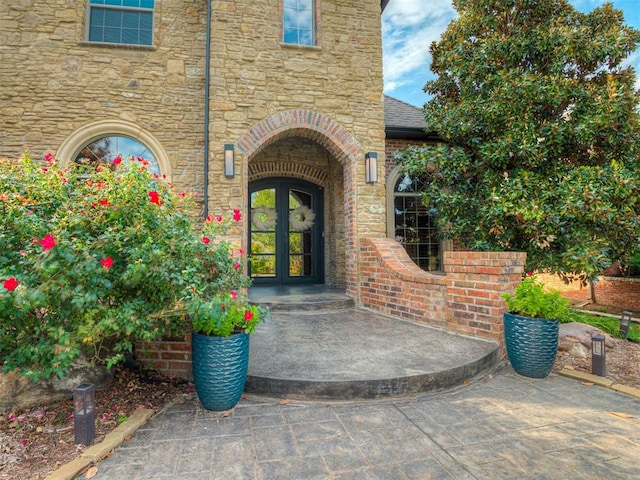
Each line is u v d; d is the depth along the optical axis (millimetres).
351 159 7012
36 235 2744
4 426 2668
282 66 6887
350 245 7066
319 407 3096
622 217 5594
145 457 2352
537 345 3742
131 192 2975
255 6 6867
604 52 6098
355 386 3223
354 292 6836
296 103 6883
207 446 2484
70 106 6730
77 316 2701
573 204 5445
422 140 9031
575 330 5211
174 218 3205
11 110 6547
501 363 4242
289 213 9016
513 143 6148
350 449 2449
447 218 7180
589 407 3115
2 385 2809
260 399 3248
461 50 6957
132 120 6957
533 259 6207
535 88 6020
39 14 6746
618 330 6891
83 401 2436
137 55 7090
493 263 4398
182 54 7289
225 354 2916
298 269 9031
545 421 2854
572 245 5820
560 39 6113
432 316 5195
